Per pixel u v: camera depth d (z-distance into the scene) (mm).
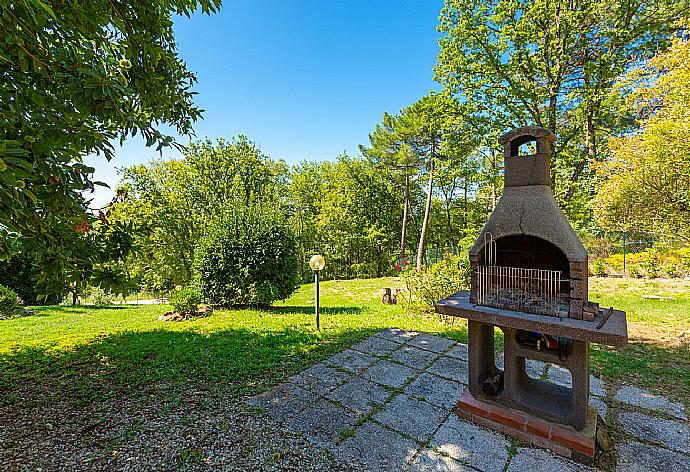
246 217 10375
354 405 3814
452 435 3250
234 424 3385
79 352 5520
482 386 3510
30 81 2979
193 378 4484
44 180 2582
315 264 6984
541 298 3039
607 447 3025
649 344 5789
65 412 3539
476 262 3416
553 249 3189
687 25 9273
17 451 2842
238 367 4875
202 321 8070
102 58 3279
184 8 3875
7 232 2930
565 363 3029
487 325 3725
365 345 5938
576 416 2980
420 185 27016
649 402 3842
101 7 3012
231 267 9773
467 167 17781
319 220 27859
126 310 11383
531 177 3152
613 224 10719
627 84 10961
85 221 3049
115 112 2988
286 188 25453
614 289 10672
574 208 13672
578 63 12867
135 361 5094
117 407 3668
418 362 5133
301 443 3104
